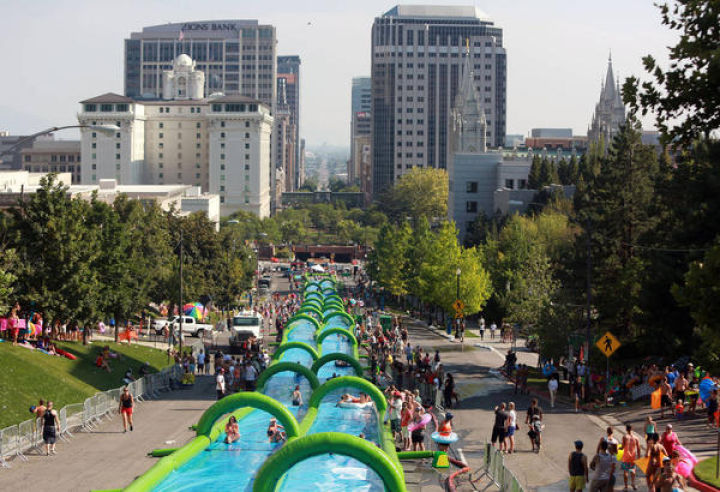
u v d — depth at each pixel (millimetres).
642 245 65125
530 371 69438
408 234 147750
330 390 40750
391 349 77125
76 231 63750
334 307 92562
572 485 31141
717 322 26141
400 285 145375
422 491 31969
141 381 55594
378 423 38625
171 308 98125
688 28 25188
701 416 44500
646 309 55875
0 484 32844
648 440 33344
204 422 34031
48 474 34438
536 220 138750
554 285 73500
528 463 37500
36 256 62594
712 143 52719
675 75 25188
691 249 53625
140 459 37281
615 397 52594
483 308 110812
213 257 119125
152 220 99062
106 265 71500
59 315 63000
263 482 23812
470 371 69062
